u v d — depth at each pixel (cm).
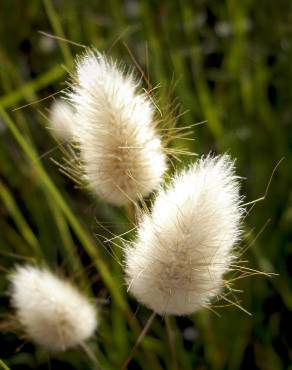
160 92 21
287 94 26
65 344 17
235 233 14
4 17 27
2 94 23
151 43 24
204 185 14
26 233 20
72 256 19
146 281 14
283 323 22
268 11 28
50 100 23
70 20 25
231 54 26
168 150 15
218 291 15
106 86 14
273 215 23
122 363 20
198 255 14
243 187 24
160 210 14
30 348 21
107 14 27
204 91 23
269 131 25
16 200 23
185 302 14
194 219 13
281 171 24
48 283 17
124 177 14
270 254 22
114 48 24
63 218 20
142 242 14
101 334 20
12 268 21
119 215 18
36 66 27
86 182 16
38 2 27
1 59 21
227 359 21
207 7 30
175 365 18
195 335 22
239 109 25
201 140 24
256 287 22
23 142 17
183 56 26
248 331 21
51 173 21
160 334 20
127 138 14
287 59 27
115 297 18
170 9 28
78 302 17
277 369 21
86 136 14
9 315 18
